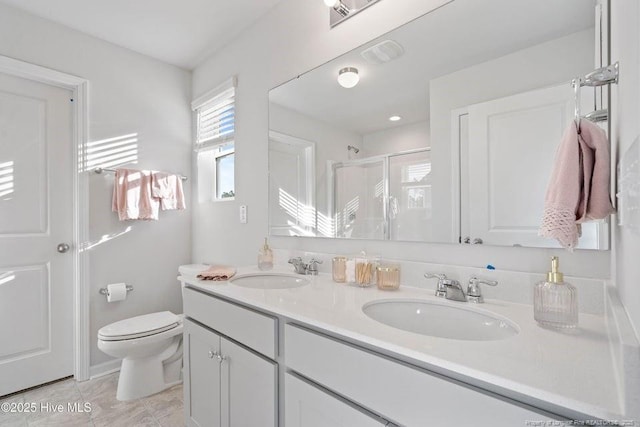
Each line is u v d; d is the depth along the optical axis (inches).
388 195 52.7
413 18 49.4
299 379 35.8
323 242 62.5
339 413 31.1
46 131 78.2
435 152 47.4
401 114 51.1
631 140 17.1
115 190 84.0
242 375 44.1
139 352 71.0
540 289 30.8
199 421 54.0
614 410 17.3
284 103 69.3
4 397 71.8
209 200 96.9
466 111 44.4
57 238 79.5
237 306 45.6
